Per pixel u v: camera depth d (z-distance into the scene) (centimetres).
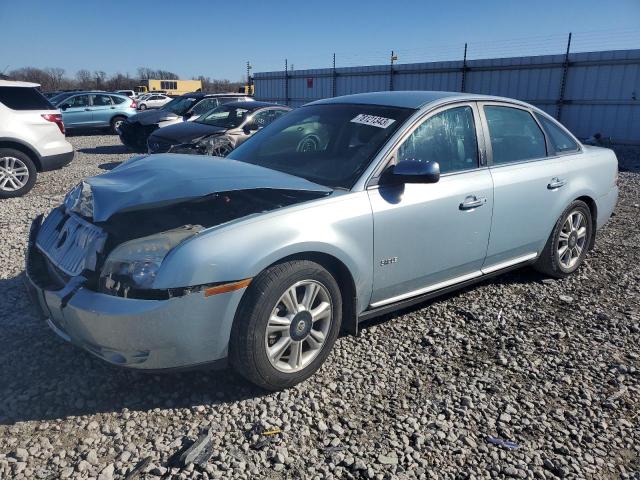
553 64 1747
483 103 423
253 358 291
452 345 375
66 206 355
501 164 423
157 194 295
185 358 280
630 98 1617
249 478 246
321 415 294
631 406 314
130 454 258
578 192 481
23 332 369
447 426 289
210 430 274
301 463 258
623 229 694
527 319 421
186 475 246
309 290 311
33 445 262
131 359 276
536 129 465
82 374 321
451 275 399
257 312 287
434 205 364
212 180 311
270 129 442
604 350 377
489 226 407
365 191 337
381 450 269
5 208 758
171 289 268
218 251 278
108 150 1534
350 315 342
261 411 294
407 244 355
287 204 315
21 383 311
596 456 272
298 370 313
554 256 482
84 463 249
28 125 861
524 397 318
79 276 290
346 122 392
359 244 328
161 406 296
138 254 275
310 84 2530
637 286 496
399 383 327
